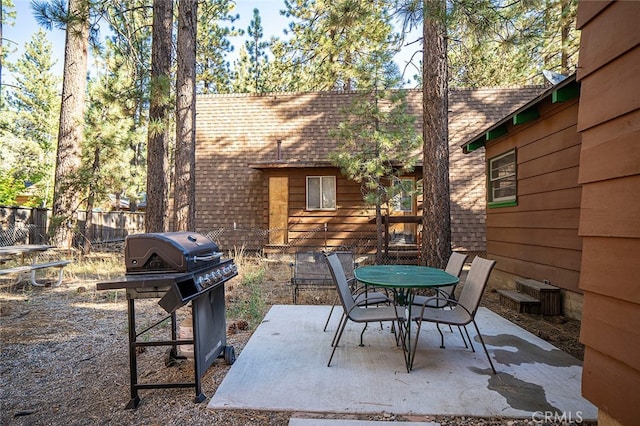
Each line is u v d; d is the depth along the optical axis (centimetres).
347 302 322
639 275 133
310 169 986
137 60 884
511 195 593
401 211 1006
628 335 137
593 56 158
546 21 684
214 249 288
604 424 153
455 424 209
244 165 1089
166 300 220
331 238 976
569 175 438
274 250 982
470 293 305
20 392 255
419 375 271
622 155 141
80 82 886
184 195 709
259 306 484
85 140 855
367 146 867
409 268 386
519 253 558
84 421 218
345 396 239
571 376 269
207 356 262
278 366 287
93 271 716
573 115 430
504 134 600
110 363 304
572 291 437
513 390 247
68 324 409
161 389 258
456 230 1023
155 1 796
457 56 1368
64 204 856
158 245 235
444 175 541
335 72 1220
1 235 855
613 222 145
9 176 1517
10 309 469
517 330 380
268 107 1104
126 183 964
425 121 554
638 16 135
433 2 450
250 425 211
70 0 741
